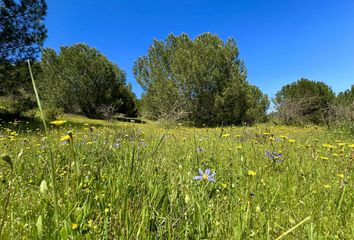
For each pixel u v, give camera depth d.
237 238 1.48
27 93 17.84
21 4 17.08
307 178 3.15
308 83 32.22
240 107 27.02
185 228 1.58
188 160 3.25
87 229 1.61
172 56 29.34
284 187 2.71
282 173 3.33
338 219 2.01
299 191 2.59
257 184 2.43
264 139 6.51
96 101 34.88
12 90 17.83
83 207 1.79
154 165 2.51
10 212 1.76
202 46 28.14
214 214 1.88
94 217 1.84
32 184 2.59
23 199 2.10
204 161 3.37
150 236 1.55
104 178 2.38
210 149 4.34
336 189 2.53
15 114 16.95
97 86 35.34
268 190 2.26
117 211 1.73
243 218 1.62
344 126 10.95
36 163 3.04
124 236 1.46
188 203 1.82
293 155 4.34
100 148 3.23
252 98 28.45
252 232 1.54
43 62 34.88
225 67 27.95
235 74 27.77
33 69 18.38
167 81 28.30
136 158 2.48
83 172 2.31
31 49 17.95
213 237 1.59
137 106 44.66
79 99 34.47
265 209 1.86
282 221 1.83
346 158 4.15
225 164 3.36
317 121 24.53
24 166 3.00
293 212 2.01
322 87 31.72
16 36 16.97
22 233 1.51
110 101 35.12
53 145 3.46
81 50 35.97
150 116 30.70
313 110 27.81
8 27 16.62
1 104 17.14
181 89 27.31
